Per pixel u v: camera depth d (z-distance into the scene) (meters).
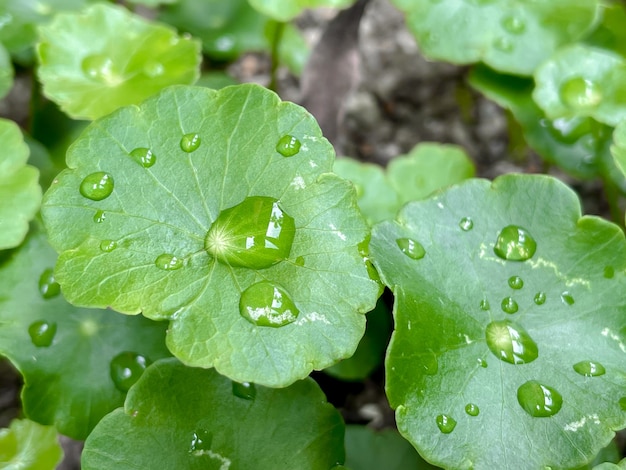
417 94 0.23
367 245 0.14
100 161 0.14
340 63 0.20
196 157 0.14
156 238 0.14
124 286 0.13
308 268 0.13
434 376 0.14
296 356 0.13
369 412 0.18
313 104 0.20
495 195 0.15
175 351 0.13
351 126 0.23
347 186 0.14
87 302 0.13
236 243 0.14
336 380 0.18
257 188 0.14
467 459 0.13
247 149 0.14
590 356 0.14
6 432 0.14
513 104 0.18
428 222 0.14
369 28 0.23
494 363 0.14
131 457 0.14
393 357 0.13
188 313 0.13
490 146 0.23
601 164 0.18
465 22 0.18
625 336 0.14
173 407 0.14
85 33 0.17
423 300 0.14
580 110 0.16
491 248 0.14
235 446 0.14
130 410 0.14
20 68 0.19
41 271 0.15
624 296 0.14
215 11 0.21
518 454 0.13
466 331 0.14
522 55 0.18
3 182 0.15
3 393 0.18
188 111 0.14
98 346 0.15
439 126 0.23
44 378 0.15
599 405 0.14
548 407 0.14
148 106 0.14
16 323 0.15
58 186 0.14
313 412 0.14
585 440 0.14
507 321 0.14
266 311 0.13
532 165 0.22
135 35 0.17
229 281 0.13
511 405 0.14
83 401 0.15
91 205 0.14
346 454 0.15
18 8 0.18
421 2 0.18
